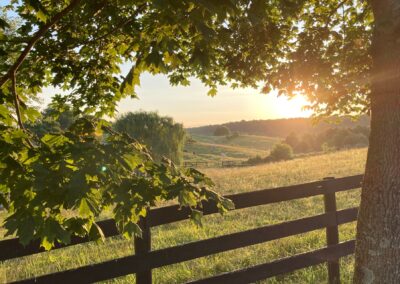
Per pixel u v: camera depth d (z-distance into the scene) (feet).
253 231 17.07
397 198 11.98
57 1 13.53
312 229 18.66
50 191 7.24
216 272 22.80
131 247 28.19
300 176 72.90
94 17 13.66
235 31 15.28
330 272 19.38
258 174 81.76
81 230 9.10
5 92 10.05
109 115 18.33
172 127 173.78
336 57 18.75
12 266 25.59
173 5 7.69
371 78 12.55
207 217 37.88
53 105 17.52
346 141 320.70
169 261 14.97
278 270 17.61
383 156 12.13
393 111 11.98
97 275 13.65
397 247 12.00
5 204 8.32
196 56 9.20
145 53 9.17
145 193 8.74
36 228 7.24
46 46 14.19
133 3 11.05
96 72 17.06
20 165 7.75
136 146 9.56
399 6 11.54
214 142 503.20
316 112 23.29
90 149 7.70
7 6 13.66
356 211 19.86
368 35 19.20
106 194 9.04
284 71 19.07
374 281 12.23
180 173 9.80
